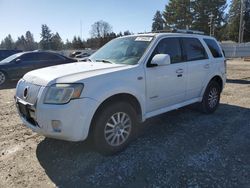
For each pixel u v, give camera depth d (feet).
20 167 11.99
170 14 200.03
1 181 10.89
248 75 44.73
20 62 36.60
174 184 10.58
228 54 112.27
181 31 17.94
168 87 15.51
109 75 12.42
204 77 18.44
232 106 22.24
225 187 10.34
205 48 18.93
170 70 15.46
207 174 11.25
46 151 13.52
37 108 11.54
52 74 12.36
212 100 19.79
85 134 11.62
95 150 12.94
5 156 13.06
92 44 253.85
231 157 12.71
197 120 18.16
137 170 11.62
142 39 15.64
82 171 11.60
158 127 16.76
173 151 13.35
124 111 12.98
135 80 13.38
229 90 29.81
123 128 13.17
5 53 49.93
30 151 13.56
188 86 17.12
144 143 14.29
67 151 13.44
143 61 14.12
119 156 12.85
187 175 11.18
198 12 191.93
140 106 13.94
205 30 193.26
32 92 12.04
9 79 36.01
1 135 15.85
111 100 12.64
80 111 11.32
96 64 14.26
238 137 15.15
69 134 11.35
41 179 11.04
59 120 11.18
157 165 12.00
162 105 15.57
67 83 11.38
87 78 11.72
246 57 102.89
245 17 213.25
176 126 16.94
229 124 17.38
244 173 11.30
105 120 12.25
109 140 12.65
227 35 224.53
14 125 17.71
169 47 15.92
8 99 26.37
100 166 11.96
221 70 20.18
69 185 10.62
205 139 14.84
